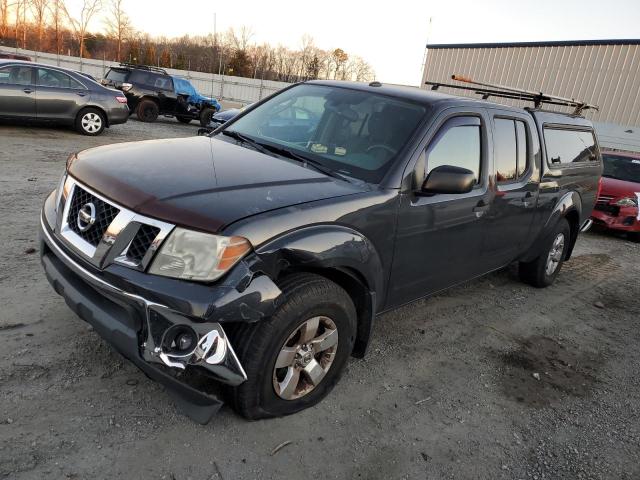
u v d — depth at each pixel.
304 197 2.71
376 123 3.47
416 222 3.28
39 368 2.92
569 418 3.37
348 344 2.99
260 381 2.56
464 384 3.57
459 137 3.65
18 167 7.95
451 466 2.74
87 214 2.56
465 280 4.23
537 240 5.20
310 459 2.61
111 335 2.39
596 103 21.12
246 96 40.03
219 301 2.24
